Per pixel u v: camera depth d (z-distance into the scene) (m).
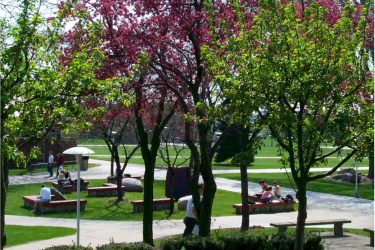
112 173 27.72
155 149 10.23
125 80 7.20
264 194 17.89
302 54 6.83
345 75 6.63
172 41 10.79
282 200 18.34
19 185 26.59
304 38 7.07
